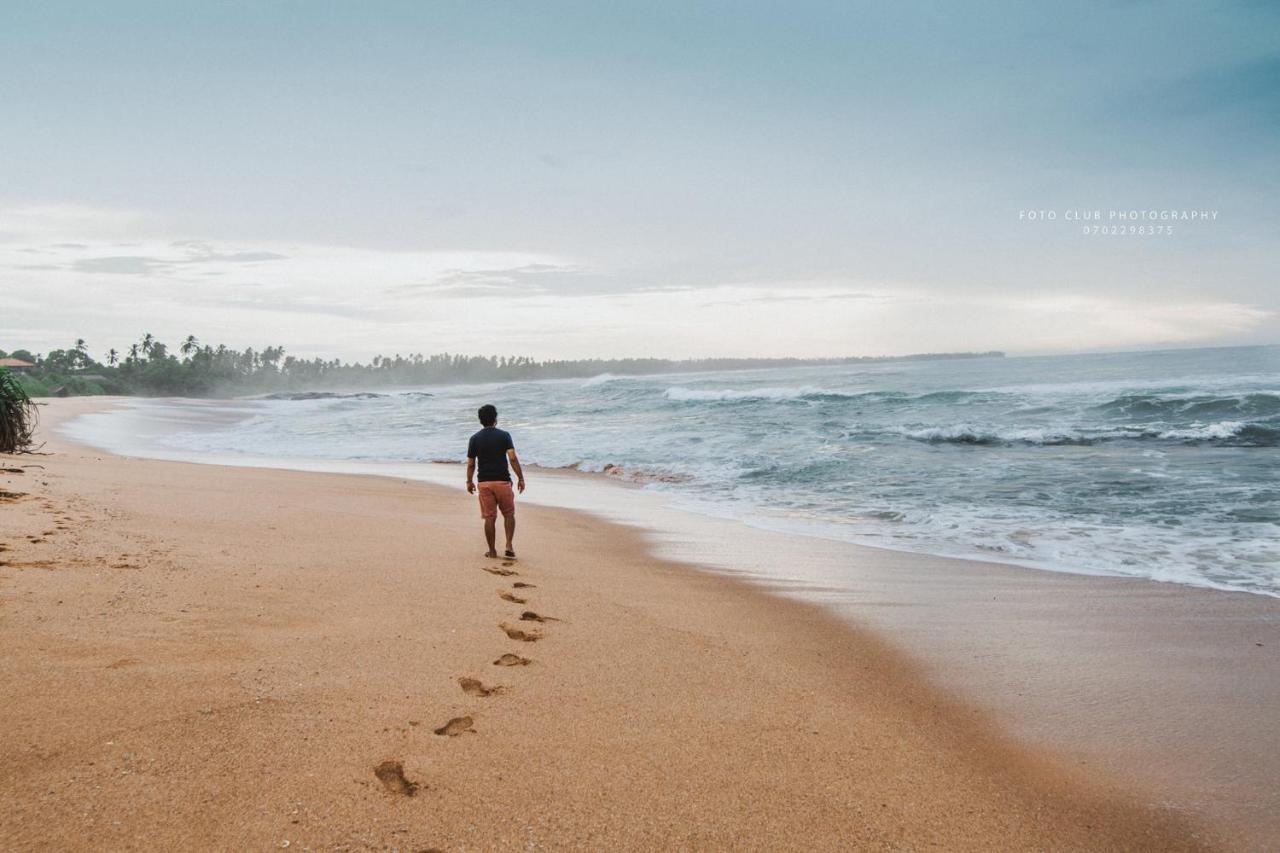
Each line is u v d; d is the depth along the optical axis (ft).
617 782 9.96
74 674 10.98
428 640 14.79
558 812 9.10
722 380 272.72
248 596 16.29
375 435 84.17
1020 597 20.95
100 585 15.55
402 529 28.27
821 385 168.25
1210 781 10.91
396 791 9.14
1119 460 47.67
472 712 11.66
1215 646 16.69
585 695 12.90
